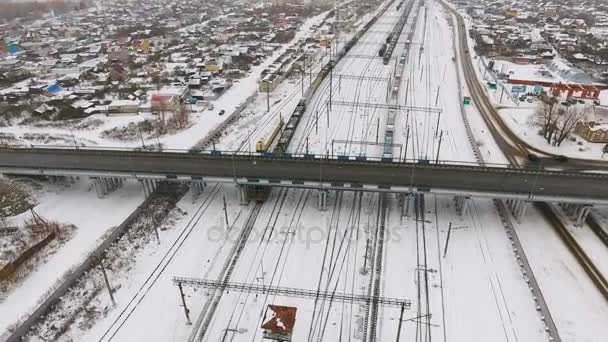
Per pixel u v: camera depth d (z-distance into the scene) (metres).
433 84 115.06
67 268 47.44
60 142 81.00
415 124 88.69
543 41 165.12
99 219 56.78
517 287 45.44
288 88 113.06
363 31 189.75
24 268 47.00
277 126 84.00
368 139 81.44
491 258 49.50
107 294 44.81
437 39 173.88
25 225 54.94
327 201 60.72
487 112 95.06
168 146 78.50
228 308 43.06
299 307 43.03
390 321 41.53
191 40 172.25
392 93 102.00
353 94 107.31
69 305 43.44
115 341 39.56
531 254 50.12
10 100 103.50
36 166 61.62
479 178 56.34
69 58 145.25
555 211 57.84
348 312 42.53
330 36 171.50
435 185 54.34
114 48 158.62
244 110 97.81
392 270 47.84
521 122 88.00
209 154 63.59
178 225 55.97
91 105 98.38
